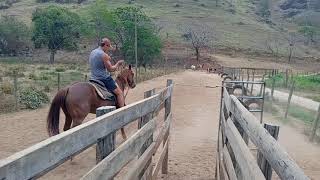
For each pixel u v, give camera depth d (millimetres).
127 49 70500
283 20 169375
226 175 4723
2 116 13609
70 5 137000
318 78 39094
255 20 149375
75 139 2230
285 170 1996
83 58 81000
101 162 2605
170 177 7316
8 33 83562
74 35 80875
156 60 79250
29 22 108250
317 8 180000
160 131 6148
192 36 104438
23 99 16156
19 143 9602
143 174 4398
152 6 139625
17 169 1620
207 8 147250
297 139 11461
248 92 20172
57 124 7695
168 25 114188
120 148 3127
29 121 12703
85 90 7820
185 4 147250
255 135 2986
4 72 32594
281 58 102000
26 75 31609
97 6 79000
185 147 10086
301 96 23328
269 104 18312
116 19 76000
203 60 88062
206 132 12297
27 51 85188
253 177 2523
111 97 8242
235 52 100125
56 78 28766
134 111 3842
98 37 78562
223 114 6527
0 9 133750
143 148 4465
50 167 1913
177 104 19000
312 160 9219
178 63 84938
